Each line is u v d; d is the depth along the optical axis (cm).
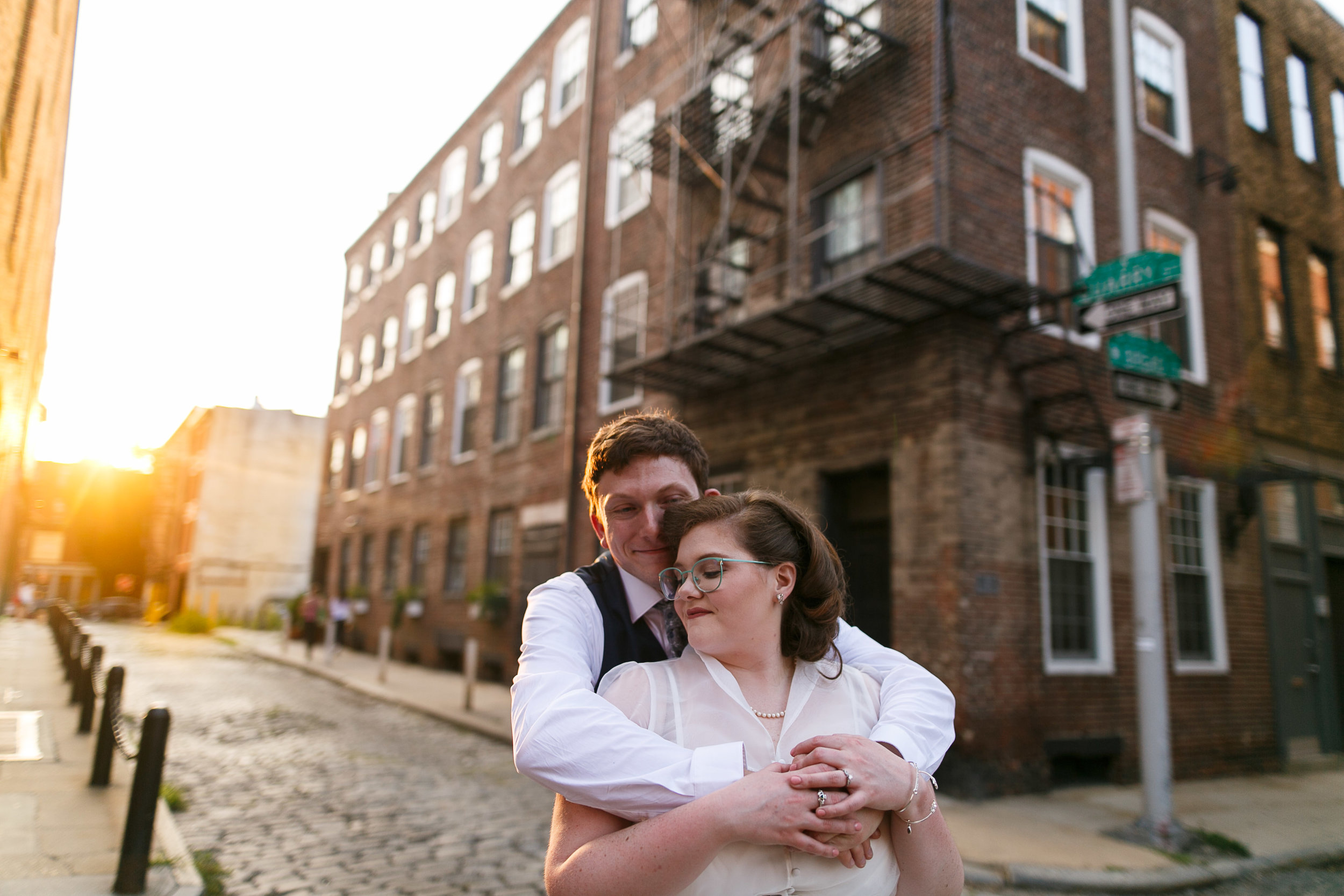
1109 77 1007
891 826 152
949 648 756
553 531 1451
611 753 134
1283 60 1261
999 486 803
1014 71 897
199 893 422
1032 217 895
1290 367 1152
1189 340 1038
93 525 5122
